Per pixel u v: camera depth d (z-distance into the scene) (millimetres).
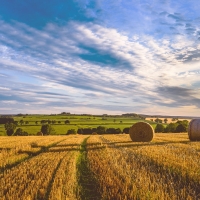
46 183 9109
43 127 76938
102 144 23406
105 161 13648
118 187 8656
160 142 25078
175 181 9797
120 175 10266
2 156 16125
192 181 9766
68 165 12703
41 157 15523
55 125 96750
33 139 33312
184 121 73750
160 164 12352
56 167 12281
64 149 20281
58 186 8906
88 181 10344
